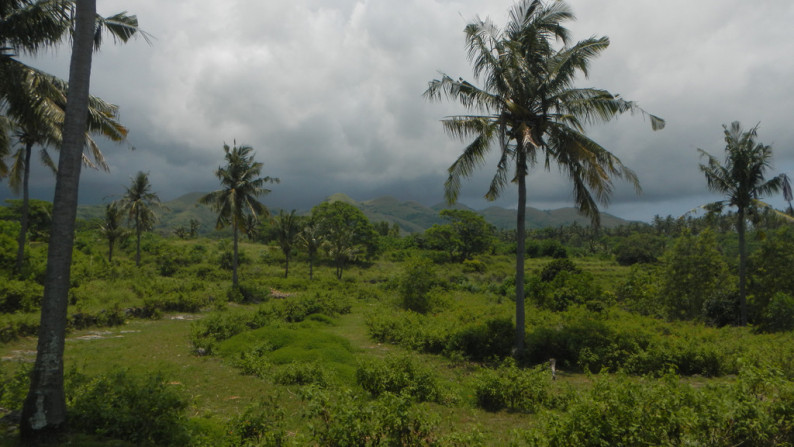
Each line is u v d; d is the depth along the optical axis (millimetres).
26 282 16609
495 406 7938
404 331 15047
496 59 12422
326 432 4523
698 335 13414
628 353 11500
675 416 4195
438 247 64500
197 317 20688
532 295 22812
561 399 7664
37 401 4801
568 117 12141
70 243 5242
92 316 16016
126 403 5262
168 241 55594
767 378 4672
